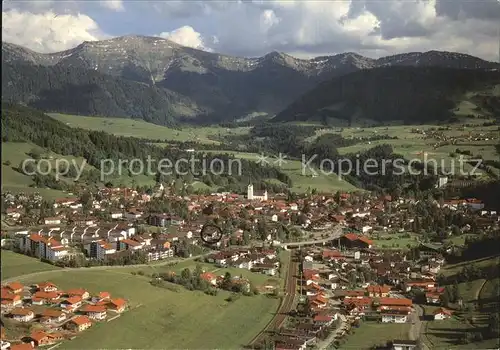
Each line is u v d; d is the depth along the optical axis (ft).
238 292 613.11
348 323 549.54
